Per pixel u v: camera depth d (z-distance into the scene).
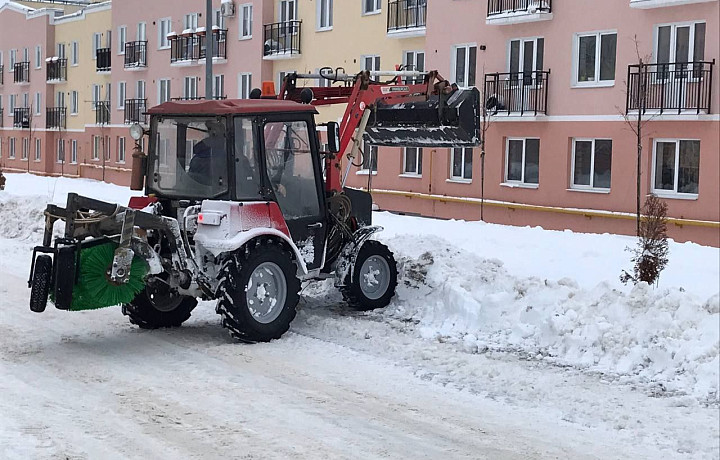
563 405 7.45
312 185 10.45
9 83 58.38
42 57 53.56
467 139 11.70
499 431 6.81
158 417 7.02
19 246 16.64
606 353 8.75
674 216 20.83
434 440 6.59
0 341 9.55
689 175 20.77
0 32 59.59
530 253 15.23
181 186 9.93
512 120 24.59
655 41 21.34
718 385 7.83
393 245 12.65
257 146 9.75
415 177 27.80
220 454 6.21
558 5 23.50
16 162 57.28
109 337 9.86
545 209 23.70
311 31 32.31
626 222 21.88
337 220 10.74
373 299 11.09
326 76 11.50
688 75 20.53
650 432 6.83
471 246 16.14
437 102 11.74
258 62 34.59
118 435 6.57
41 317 10.82
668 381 8.11
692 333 8.57
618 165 22.09
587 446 6.52
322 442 6.50
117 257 8.74
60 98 52.81
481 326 9.96
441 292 10.82
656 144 21.36
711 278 13.11
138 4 43.75
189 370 8.44
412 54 28.75
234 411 7.20
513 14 24.16
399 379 8.19
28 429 6.64
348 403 7.45
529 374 8.30
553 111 23.73
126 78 45.00
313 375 8.29
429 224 19.59
